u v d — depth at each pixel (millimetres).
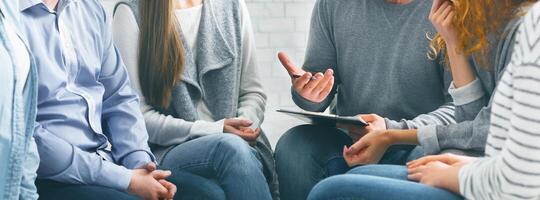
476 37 1791
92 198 1917
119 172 1990
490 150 1393
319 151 2346
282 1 3385
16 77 1703
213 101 2566
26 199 1728
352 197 1504
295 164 2346
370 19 2482
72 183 1974
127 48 2482
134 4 2514
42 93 1979
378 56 2469
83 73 2111
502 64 1733
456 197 1445
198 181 2107
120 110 2219
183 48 2500
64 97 2021
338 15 2545
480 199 1358
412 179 1604
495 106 1375
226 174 2145
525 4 1688
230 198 2121
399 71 2434
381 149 2168
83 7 2184
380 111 2492
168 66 2463
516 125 1243
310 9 3406
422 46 2396
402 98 2453
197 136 2420
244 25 2686
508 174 1258
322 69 2611
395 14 2443
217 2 2617
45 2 2061
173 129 2434
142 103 2490
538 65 1216
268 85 3391
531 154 1228
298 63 3408
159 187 1981
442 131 2037
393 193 1469
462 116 2035
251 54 2707
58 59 2025
